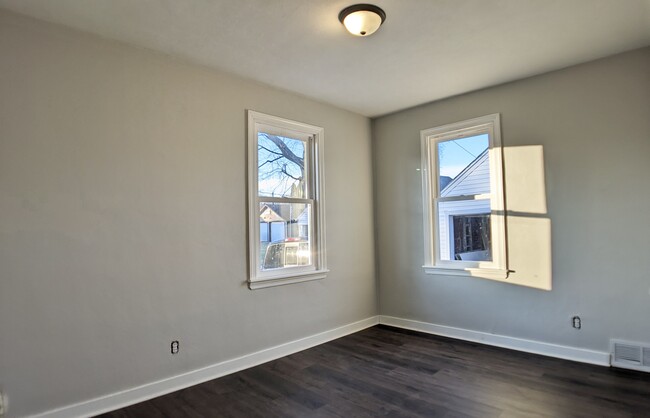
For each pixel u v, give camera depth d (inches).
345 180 174.9
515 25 104.4
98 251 102.3
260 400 106.3
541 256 137.9
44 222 94.4
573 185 132.0
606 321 125.1
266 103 144.2
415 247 174.1
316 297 158.1
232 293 129.9
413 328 174.6
